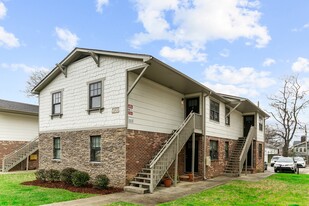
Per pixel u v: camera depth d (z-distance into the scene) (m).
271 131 55.00
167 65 11.45
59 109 15.25
